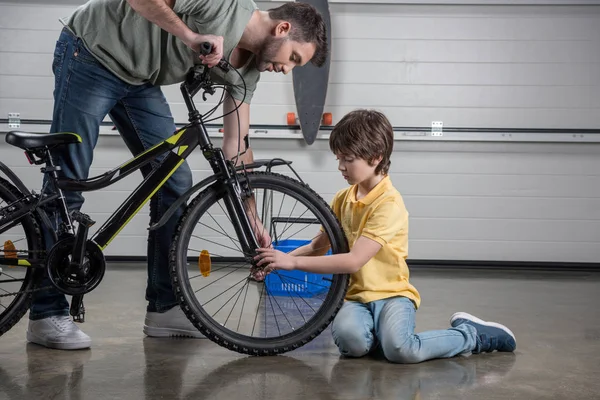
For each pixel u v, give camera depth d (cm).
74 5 515
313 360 235
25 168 520
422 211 533
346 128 231
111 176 238
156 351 246
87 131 242
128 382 207
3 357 235
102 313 321
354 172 234
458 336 238
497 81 529
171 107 523
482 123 529
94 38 235
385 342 229
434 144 531
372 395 197
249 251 234
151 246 264
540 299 393
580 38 526
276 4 514
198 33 226
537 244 532
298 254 248
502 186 531
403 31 527
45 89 516
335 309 238
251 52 244
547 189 531
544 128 528
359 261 229
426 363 232
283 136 523
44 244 237
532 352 253
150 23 232
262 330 289
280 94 525
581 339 280
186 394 197
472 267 530
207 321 231
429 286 439
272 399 193
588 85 527
